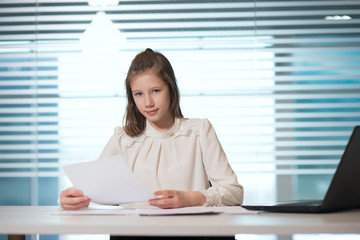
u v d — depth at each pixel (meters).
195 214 1.07
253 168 3.07
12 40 3.15
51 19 3.14
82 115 3.11
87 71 3.13
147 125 1.71
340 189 1.07
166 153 1.68
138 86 1.55
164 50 3.14
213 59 3.12
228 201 1.39
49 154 3.08
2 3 3.12
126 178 1.16
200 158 1.66
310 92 3.12
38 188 3.07
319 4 3.12
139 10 3.15
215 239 1.25
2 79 3.13
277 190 3.07
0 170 3.07
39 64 3.12
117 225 0.88
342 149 3.07
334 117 3.09
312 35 3.13
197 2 3.15
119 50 3.15
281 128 3.09
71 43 3.14
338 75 3.12
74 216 1.08
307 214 1.07
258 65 3.12
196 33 3.14
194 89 3.11
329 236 3.08
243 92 3.11
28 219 1.02
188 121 1.70
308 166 3.07
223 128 3.09
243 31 3.13
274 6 3.12
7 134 3.10
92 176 1.19
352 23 3.11
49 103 3.11
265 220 0.94
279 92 3.12
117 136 1.73
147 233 0.87
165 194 1.21
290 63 3.13
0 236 1.88
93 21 3.16
